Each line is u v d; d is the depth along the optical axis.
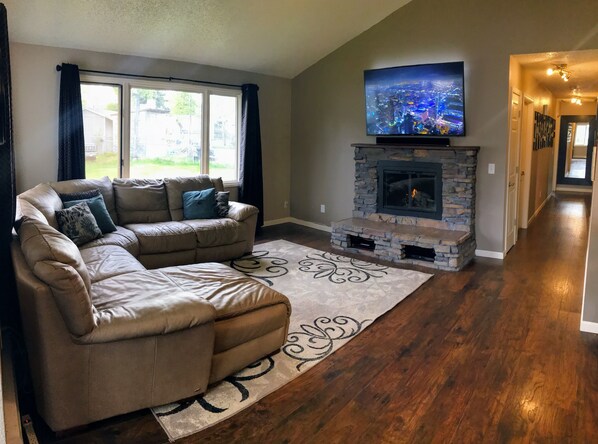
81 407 2.16
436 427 2.26
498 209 5.30
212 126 6.28
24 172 4.68
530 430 2.24
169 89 5.70
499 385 2.64
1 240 2.53
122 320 2.18
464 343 3.18
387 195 5.96
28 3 4.00
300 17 5.28
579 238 6.49
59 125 4.75
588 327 3.38
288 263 5.08
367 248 5.62
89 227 4.01
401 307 3.84
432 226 5.57
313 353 3.00
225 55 5.83
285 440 2.15
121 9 4.36
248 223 5.28
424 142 5.60
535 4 4.76
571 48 4.63
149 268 4.53
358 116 6.31
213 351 2.52
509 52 4.98
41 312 2.03
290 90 7.19
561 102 11.91
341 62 6.39
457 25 5.27
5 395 2.04
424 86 5.35
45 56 4.68
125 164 5.43
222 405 2.42
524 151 7.00
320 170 6.91
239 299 2.74
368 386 2.62
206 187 5.55
